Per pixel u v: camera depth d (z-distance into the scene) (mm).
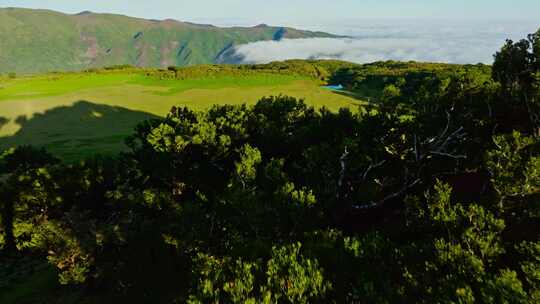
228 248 26203
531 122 34875
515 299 14531
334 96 184125
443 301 15164
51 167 51156
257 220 26062
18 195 47688
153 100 175375
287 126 58062
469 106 39562
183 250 30359
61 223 39031
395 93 46125
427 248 19156
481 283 16250
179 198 50688
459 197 33688
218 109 67500
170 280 31875
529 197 23828
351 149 34375
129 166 52281
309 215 26125
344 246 20953
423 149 37375
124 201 40406
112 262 37062
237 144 54875
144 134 63812
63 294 40469
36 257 49000
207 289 17969
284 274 18219
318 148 35625
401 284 18031
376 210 37719
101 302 37406
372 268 19062
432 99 42281
